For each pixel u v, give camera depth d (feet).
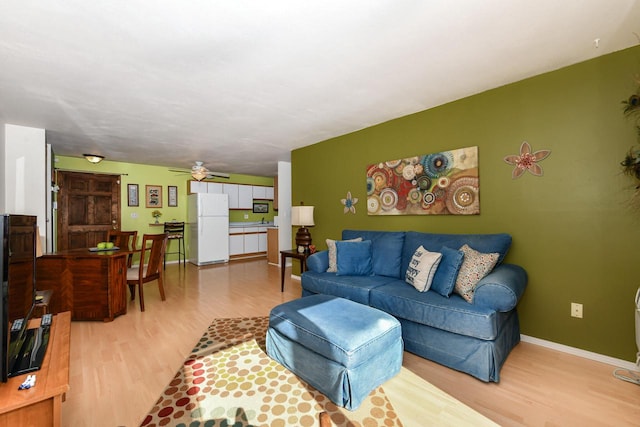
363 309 6.90
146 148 15.58
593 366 6.86
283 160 19.51
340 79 8.00
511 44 6.45
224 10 5.19
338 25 5.69
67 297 9.84
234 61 6.97
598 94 7.06
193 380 6.40
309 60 6.99
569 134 7.48
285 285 14.94
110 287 9.92
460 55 6.88
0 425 3.20
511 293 6.28
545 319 7.89
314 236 15.11
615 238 6.90
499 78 8.09
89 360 7.27
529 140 8.10
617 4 5.20
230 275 17.48
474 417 5.17
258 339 8.52
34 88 8.22
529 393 5.85
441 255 8.06
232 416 5.27
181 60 6.88
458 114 9.50
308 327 6.18
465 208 9.28
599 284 7.11
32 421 3.34
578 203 7.38
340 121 11.60
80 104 9.39
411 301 7.36
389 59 7.00
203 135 13.24
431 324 6.97
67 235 17.79
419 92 8.95
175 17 5.36
